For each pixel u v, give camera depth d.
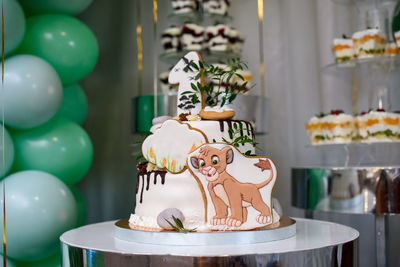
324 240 1.60
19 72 2.29
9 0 2.26
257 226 1.62
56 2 2.63
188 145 1.64
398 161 2.95
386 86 2.67
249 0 3.49
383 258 2.41
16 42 2.35
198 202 1.61
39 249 2.30
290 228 1.67
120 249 1.48
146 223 1.69
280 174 3.39
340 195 2.35
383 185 2.26
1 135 2.29
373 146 2.95
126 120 3.59
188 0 3.10
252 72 3.47
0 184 2.30
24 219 2.22
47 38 2.52
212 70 1.90
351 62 2.60
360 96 3.10
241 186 1.62
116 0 3.58
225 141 1.64
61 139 2.54
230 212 1.60
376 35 2.52
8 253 2.29
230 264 1.36
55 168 2.51
